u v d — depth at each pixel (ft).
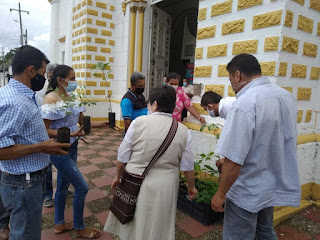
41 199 5.84
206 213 9.49
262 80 5.67
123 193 6.01
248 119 5.11
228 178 5.29
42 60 5.66
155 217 5.80
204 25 12.12
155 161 5.84
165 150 5.83
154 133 5.80
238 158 5.12
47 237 8.59
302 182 11.11
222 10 11.14
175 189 6.10
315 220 10.23
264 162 5.37
